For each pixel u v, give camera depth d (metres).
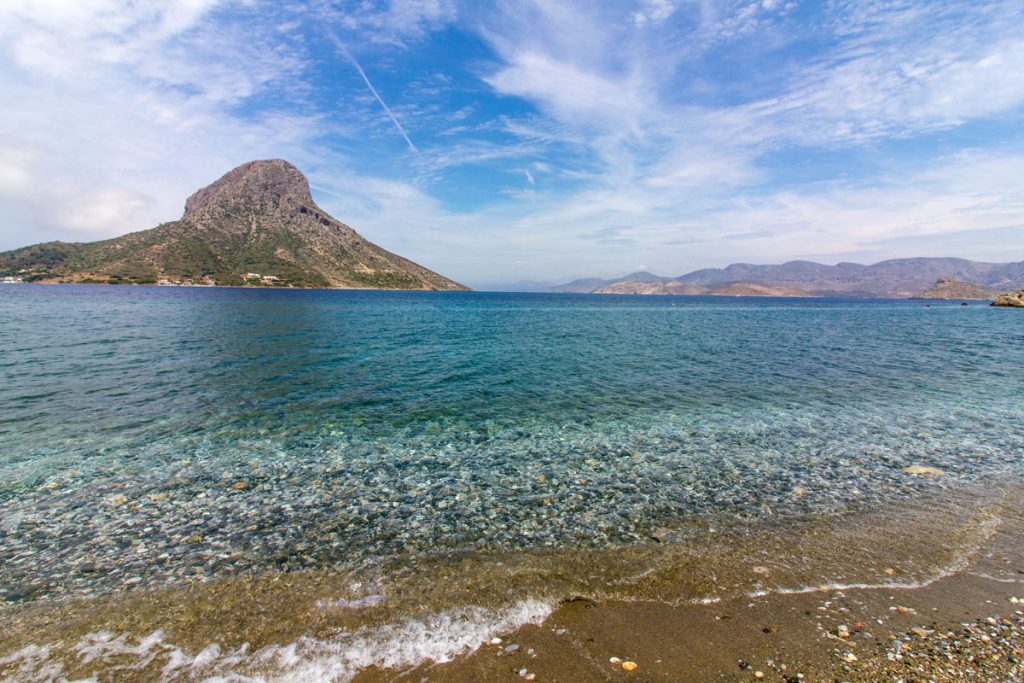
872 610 6.66
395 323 56.59
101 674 5.45
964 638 6.05
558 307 121.88
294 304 90.50
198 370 24.52
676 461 12.93
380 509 9.97
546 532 9.02
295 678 5.39
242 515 9.66
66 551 8.26
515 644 5.96
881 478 11.83
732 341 42.69
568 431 15.55
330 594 7.07
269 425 15.84
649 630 6.23
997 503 10.41
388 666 5.57
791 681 5.29
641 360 30.44
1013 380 25.00
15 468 11.93
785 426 16.33
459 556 8.16
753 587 7.23
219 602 6.88
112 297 95.06
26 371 23.08
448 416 17.14
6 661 5.67
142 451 13.27
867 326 63.59
